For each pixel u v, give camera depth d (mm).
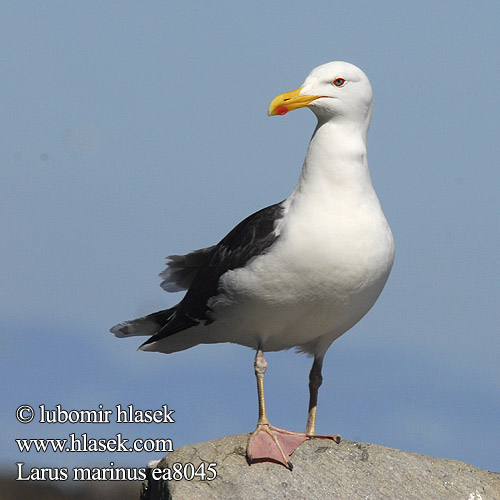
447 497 11453
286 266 11422
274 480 11328
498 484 11734
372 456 11828
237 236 12211
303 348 13062
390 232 12023
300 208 11641
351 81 11781
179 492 11070
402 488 11461
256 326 12141
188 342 13469
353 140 11789
